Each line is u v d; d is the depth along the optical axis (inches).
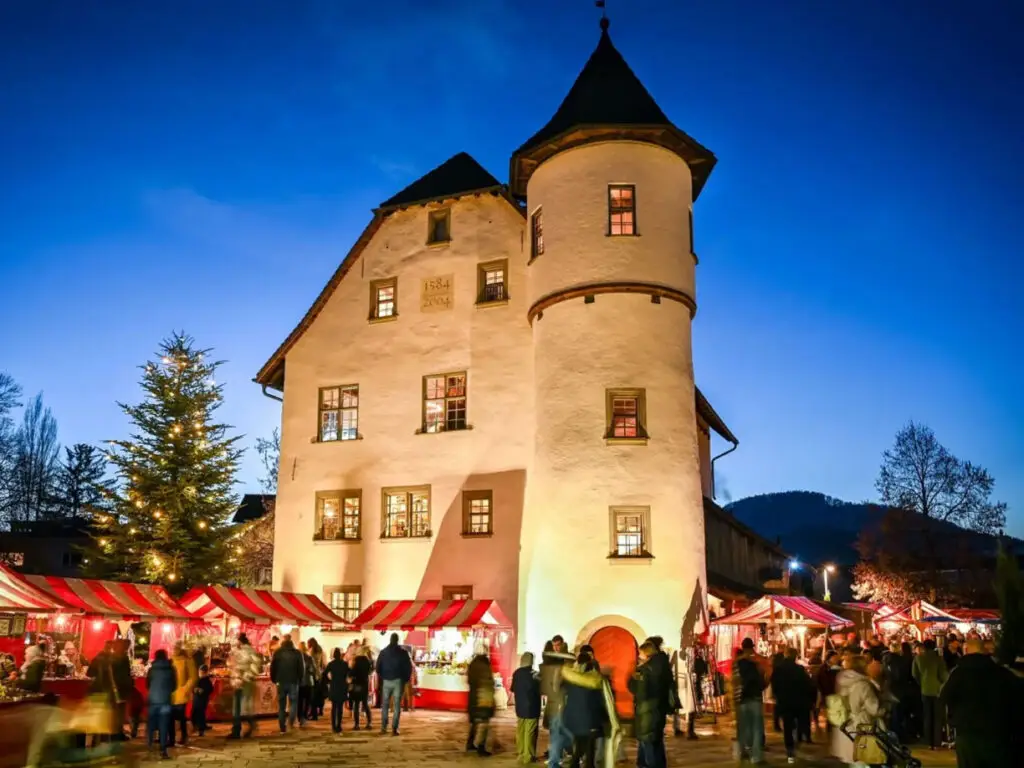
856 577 2033.7
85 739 557.3
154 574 1237.7
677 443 944.3
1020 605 366.9
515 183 1095.0
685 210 1013.2
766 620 933.8
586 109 1016.2
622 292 959.6
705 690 900.6
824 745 669.9
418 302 1143.6
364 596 1083.9
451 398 1102.4
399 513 1096.2
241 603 934.4
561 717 487.2
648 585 898.7
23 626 850.8
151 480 1295.5
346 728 768.3
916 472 1977.1
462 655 988.6
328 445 1150.3
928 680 636.1
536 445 986.1
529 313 1031.6
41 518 2603.3
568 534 922.7
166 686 604.1
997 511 1918.1
